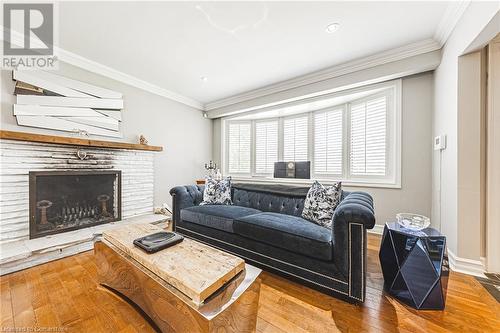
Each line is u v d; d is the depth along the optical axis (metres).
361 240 1.45
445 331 1.25
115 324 1.32
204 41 2.43
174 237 1.56
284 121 4.43
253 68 3.09
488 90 1.86
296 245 1.70
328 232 1.75
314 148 4.00
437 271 1.43
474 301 1.51
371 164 3.20
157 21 2.10
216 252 1.37
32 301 1.52
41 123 2.49
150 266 1.23
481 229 1.89
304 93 3.39
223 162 4.95
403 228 1.65
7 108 2.28
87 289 1.67
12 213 2.24
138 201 3.48
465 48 1.84
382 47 2.53
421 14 1.98
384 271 1.69
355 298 1.47
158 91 3.83
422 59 2.47
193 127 4.60
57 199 2.67
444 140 2.25
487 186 1.87
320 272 1.62
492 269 1.86
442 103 2.33
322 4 1.87
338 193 2.10
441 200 2.34
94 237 1.76
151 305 1.29
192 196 2.99
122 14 1.99
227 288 1.13
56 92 2.61
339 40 2.40
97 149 2.96
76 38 2.37
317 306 1.48
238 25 2.16
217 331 1.00
